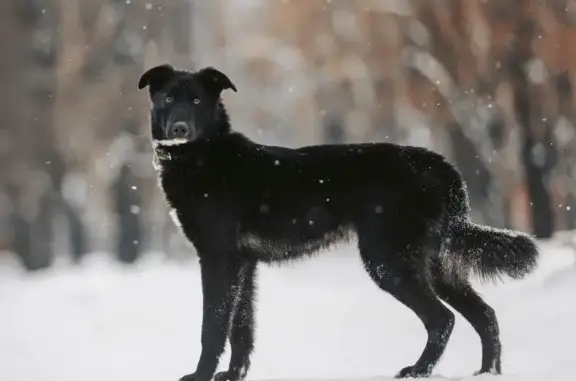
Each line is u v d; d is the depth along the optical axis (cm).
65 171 3156
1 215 3359
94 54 3106
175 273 2292
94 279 2158
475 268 824
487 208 2495
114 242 3672
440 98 2366
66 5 3114
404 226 822
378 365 930
